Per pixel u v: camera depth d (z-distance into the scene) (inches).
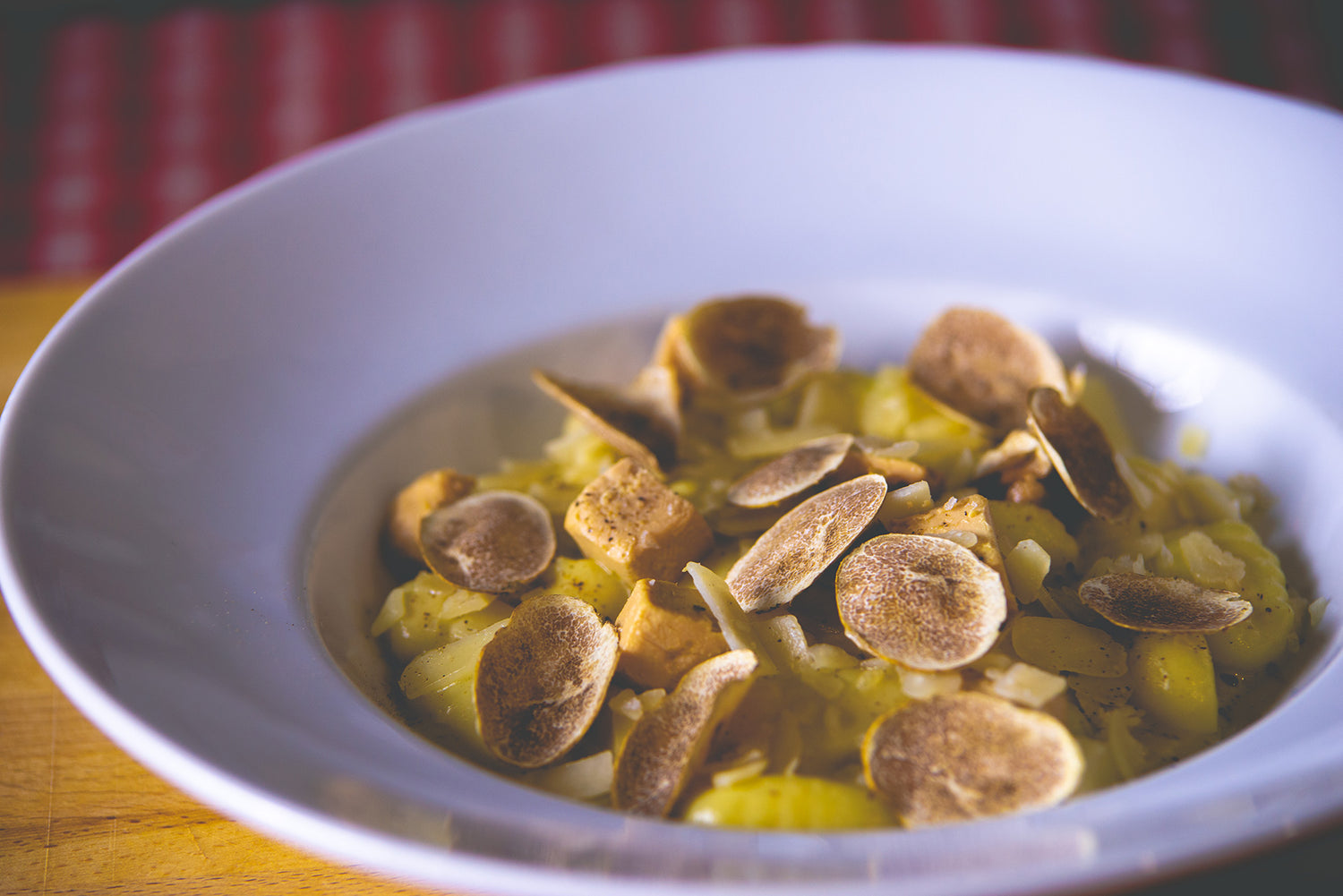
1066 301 15.9
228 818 12.6
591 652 12.9
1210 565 13.6
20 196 30.9
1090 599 13.1
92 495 13.1
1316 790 10.8
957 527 13.0
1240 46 29.6
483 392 15.8
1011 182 16.4
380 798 11.2
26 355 16.5
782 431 15.1
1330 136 15.7
